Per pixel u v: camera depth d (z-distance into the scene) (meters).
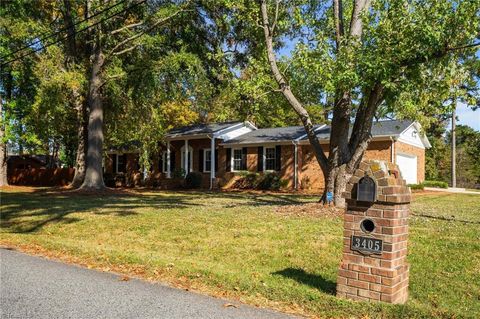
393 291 4.38
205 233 9.05
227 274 5.67
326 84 9.69
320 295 4.75
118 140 25.92
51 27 21.00
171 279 5.60
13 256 6.99
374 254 4.48
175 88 20.14
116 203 15.26
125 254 6.88
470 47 8.98
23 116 26.09
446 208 13.71
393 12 9.25
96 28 19.88
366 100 10.61
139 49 20.33
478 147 40.16
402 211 4.55
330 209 11.40
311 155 24.02
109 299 4.73
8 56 20.27
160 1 19.84
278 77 12.19
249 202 15.76
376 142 21.64
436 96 9.64
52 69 18.89
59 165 44.06
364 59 8.99
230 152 27.03
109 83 20.38
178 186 26.80
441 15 8.62
